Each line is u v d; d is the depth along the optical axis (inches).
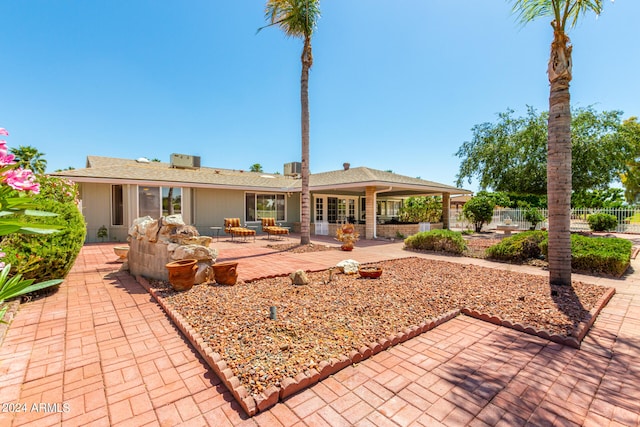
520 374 105.6
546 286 211.3
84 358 113.3
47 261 179.8
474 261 328.2
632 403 89.9
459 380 101.4
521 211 736.3
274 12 399.9
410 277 237.6
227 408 86.1
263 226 593.6
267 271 257.4
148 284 205.8
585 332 140.4
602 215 653.3
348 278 232.8
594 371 107.9
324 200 738.8
